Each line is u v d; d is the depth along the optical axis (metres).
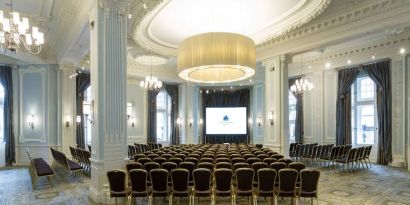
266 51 10.36
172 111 15.66
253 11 7.64
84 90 12.52
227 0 6.95
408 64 9.83
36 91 10.95
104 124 5.40
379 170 9.23
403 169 9.40
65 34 8.39
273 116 10.03
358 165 10.04
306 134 13.19
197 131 16.12
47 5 6.86
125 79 5.71
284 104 9.77
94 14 5.66
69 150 10.84
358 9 7.43
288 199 5.75
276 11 7.64
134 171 4.64
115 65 5.59
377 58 10.62
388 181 7.52
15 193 6.33
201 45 6.51
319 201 5.63
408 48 9.75
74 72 11.16
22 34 5.43
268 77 10.33
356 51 11.20
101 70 5.51
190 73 7.84
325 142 12.38
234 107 16.61
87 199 5.73
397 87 10.09
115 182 4.68
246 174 4.71
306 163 10.88
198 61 6.53
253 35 9.56
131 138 14.14
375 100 11.11
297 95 13.40
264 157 6.96
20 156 10.81
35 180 6.94
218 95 17.33
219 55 6.41
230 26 8.75
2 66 10.66
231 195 4.73
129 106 14.11
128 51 10.99
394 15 6.94
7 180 7.84
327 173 8.74
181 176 4.71
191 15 7.83
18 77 10.92
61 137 10.91
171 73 14.86
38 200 5.75
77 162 9.12
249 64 6.68
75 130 11.17
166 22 8.31
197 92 16.33
